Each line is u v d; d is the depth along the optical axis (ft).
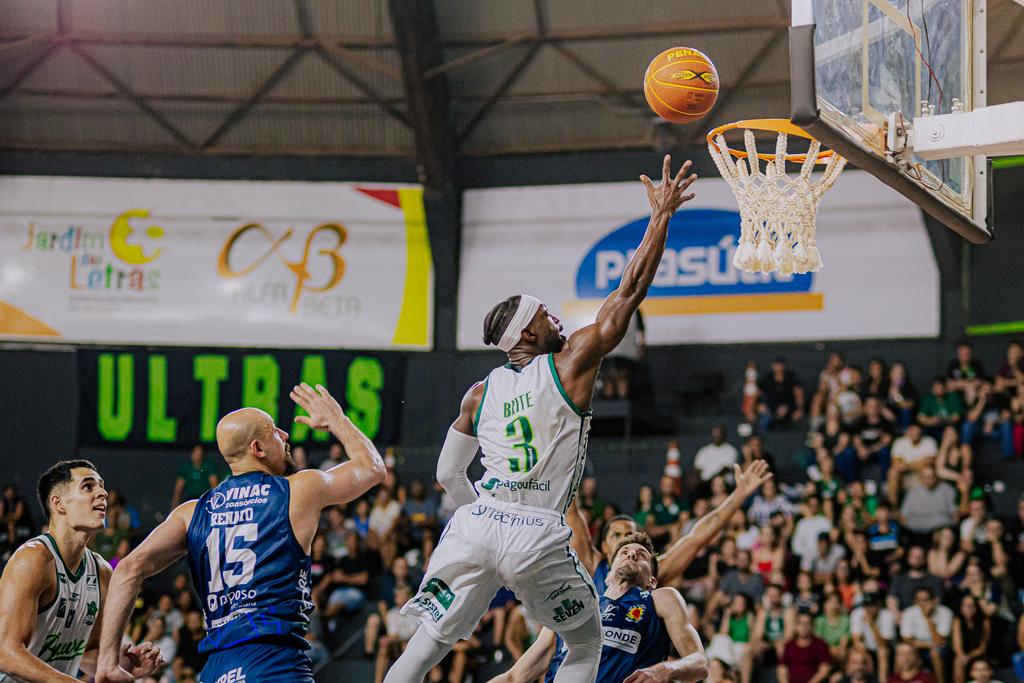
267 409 61.93
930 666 41.57
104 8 58.85
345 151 63.26
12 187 63.16
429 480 60.29
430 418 62.54
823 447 52.85
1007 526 46.91
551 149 62.69
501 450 15.46
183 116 62.64
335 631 49.83
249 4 58.49
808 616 42.57
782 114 59.41
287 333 62.59
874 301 59.82
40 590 17.26
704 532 21.02
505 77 60.49
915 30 21.50
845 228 60.54
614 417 58.03
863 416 53.42
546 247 62.39
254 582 14.90
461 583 15.47
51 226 63.16
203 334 62.64
